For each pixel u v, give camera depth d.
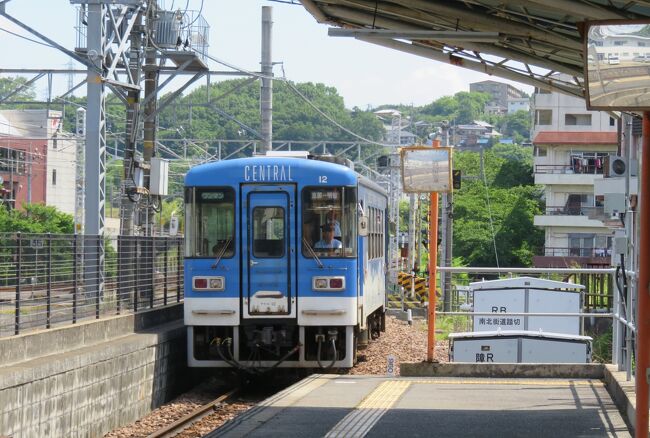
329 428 11.94
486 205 87.19
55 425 15.30
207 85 38.50
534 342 19.55
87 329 18.73
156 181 32.09
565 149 83.25
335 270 20.88
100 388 17.38
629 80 8.69
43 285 17.77
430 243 17.03
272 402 14.16
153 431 17.56
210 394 22.20
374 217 26.62
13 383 13.73
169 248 27.61
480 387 15.62
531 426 11.92
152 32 31.39
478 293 24.77
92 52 27.25
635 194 13.73
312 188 20.95
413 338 33.06
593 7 11.80
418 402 14.07
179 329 22.97
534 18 13.35
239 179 20.97
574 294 24.50
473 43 15.43
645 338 8.84
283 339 20.89
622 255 13.41
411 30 14.27
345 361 21.23
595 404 13.59
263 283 20.89
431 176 16.33
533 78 16.80
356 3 14.74
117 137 51.97
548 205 83.19
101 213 27.39
